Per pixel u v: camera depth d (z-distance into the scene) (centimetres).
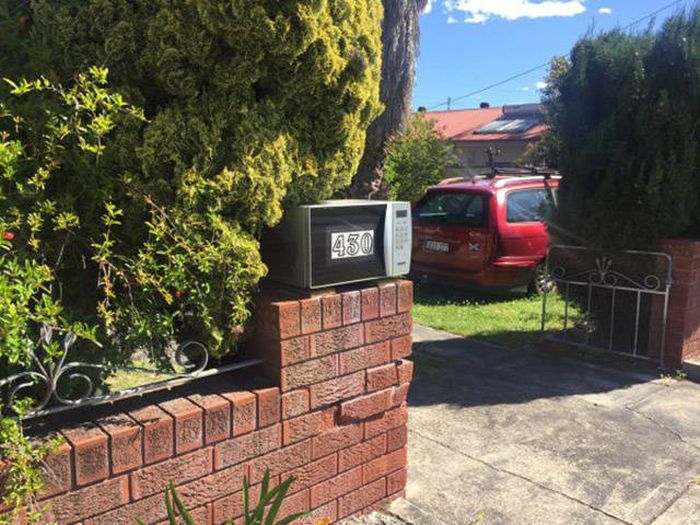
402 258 282
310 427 254
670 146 488
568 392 464
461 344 600
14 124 192
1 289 159
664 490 318
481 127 2608
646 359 524
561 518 292
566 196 554
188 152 216
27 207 193
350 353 264
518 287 798
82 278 214
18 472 175
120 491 203
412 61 474
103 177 206
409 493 310
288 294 253
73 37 206
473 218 793
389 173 1042
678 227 505
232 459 230
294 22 218
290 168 242
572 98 543
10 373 198
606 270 543
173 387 239
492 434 386
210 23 208
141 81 218
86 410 217
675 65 488
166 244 212
